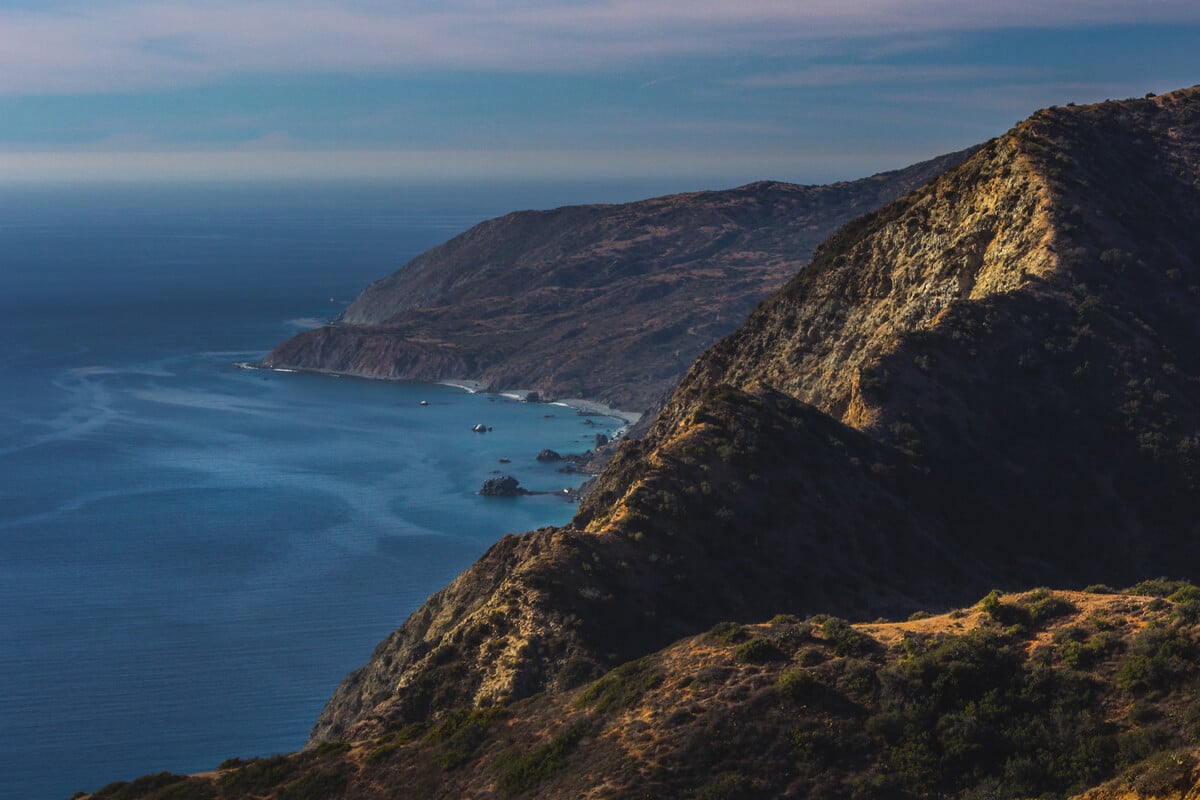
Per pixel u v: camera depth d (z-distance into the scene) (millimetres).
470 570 90562
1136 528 91625
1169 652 44344
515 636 69000
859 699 46594
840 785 43250
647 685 50656
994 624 50469
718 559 78062
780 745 44969
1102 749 42031
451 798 50219
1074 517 91562
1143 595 53312
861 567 81500
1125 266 112000
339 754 57781
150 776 61062
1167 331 107938
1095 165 126750
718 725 46281
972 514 90062
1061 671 45781
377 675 88938
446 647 70500
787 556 79750
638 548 76875
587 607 70375
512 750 51188
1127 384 100938
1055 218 114438
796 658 49375
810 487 85312
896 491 89812
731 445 86375
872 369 100062
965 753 43344
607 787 44781
